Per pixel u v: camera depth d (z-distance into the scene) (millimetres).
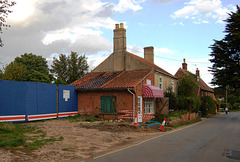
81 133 12852
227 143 10922
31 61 40688
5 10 11586
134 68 24078
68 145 9781
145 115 20625
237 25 30969
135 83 19672
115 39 25438
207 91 52281
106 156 8148
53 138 10914
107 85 20625
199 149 9375
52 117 19109
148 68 23375
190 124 23312
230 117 36594
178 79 35656
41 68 41469
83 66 37562
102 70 25953
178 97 28156
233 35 30656
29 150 8375
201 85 47438
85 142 10688
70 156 8094
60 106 20047
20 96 16266
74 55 37438
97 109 21016
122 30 24984
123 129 15117
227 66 32438
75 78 36594
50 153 8266
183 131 16312
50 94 19016
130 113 19219
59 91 20016
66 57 37656
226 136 13523
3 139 9445
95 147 9844
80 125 15906
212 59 33750
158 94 21344
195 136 13477
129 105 19375
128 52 26609
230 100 80688
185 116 24344
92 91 21453
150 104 22656
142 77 21188
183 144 10602
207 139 12234
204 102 37656
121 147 9977
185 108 27453
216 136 13508
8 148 8211
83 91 21938
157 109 23656
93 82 22734
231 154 8414
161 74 26516
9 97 15516
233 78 30812
